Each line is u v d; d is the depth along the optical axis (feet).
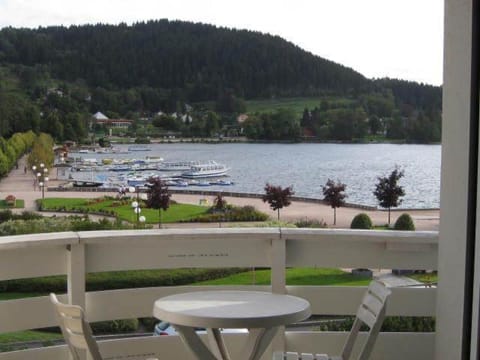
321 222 120.88
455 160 9.55
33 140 177.78
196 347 9.09
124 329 19.62
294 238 11.53
